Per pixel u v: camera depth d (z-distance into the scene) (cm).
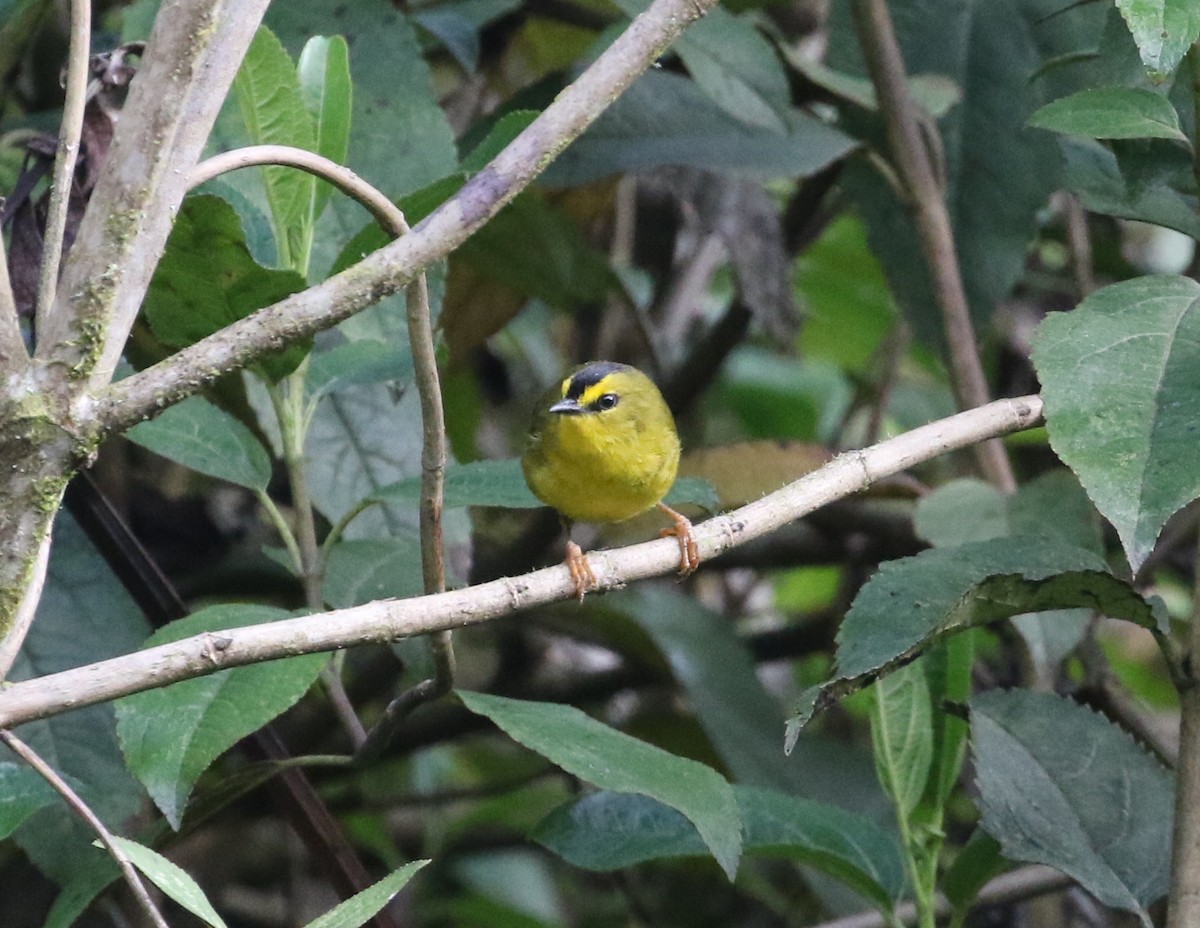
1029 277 1527
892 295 1223
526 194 1096
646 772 640
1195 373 553
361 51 984
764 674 1667
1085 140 1064
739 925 1406
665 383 1338
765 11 1527
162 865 498
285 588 1294
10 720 509
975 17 1188
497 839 1407
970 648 786
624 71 556
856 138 1199
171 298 708
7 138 904
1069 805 725
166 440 771
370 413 984
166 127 513
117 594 895
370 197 571
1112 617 654
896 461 669
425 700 656
